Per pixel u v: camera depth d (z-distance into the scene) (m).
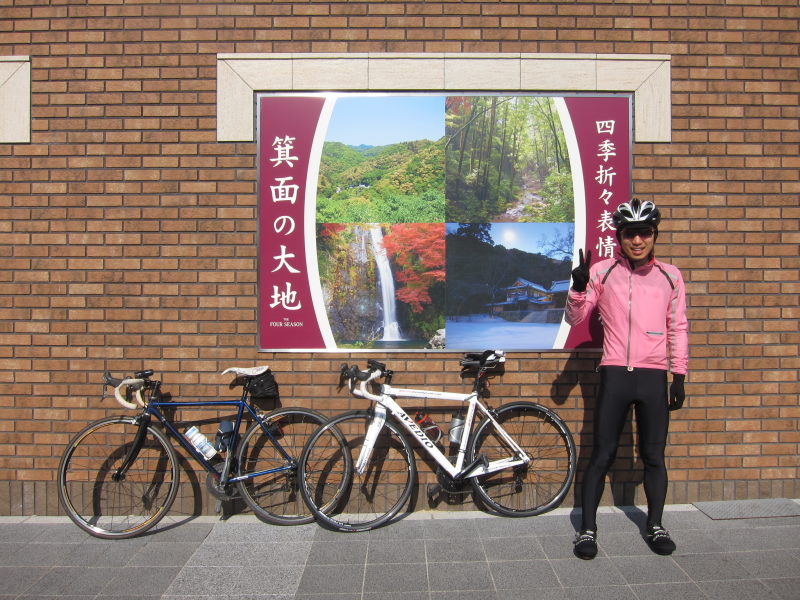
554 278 3.99
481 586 2.98
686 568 3.14
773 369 3.99
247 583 3.03
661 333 3.35
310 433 3.93
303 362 3.94
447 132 3.96
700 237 3.98
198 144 3.96
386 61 3.92
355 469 3.87
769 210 4.00
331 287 3.96
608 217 3.98
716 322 3.98
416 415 3.82
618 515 3.81
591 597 2.88
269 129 3.93
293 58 3.92
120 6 3.95
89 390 3.95
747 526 3.62
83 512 3.89
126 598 2.90
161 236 3.95
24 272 3.96
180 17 3.94
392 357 3.95
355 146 3.96
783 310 4.00
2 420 3.95
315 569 3.17
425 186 3.98
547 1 3.96
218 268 3.95
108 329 3.95
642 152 3.98
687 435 3.97
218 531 3.66
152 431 3.72
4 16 3.97
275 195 3.94
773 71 4.00
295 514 3.90
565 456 3.97
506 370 3.97
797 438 3.98
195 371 3.95
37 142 3.96
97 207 3.96
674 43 3.98
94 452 3.91
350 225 3.96
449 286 3.97
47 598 2.89
